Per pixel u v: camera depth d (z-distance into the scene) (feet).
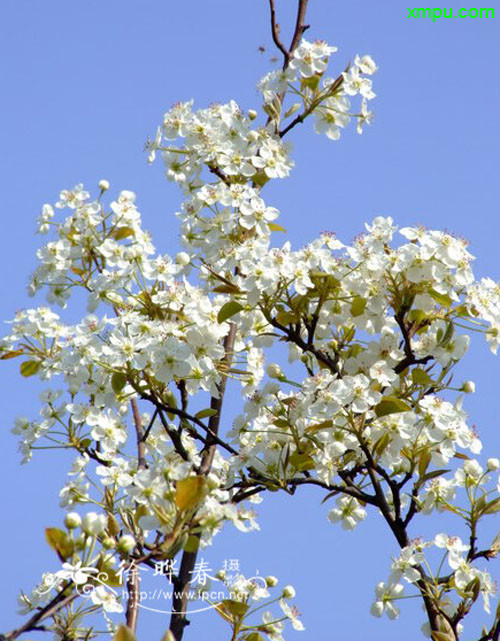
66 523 14.73
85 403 22.61
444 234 19.75
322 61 24.04
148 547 16.07
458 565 19.42
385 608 20.31
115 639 13.65
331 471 20.83
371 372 20.20
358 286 20.57
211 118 24.39
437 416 20.25
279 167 23.85
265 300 20.33
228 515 15.47
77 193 24.43
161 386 20.79
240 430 22.07
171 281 21.49
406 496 22.62
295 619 21.21
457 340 20.20
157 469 16.01
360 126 24.41
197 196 23.35
